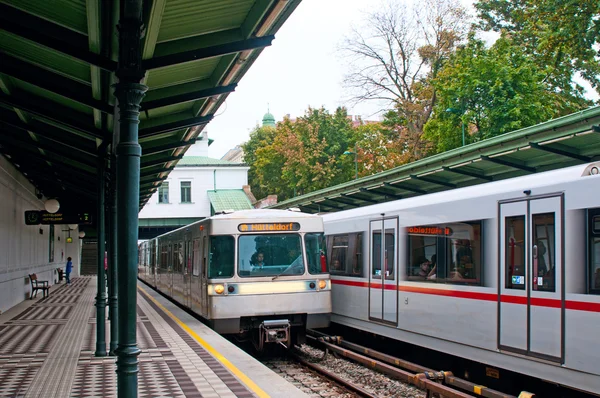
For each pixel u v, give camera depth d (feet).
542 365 28.04
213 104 37.91
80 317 62.03
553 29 80.53
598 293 25.25
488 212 32.42
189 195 183.01
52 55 28.58
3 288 65.41
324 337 51.16
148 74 30.83
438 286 36.78
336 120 169.99
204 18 26.22
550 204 28.14
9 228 67.15
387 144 144.05
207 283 45.21
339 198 80.23
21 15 25.34
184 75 33.94
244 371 32.09
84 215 70.69
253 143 244.42
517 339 29.73
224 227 45.39
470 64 101.04
